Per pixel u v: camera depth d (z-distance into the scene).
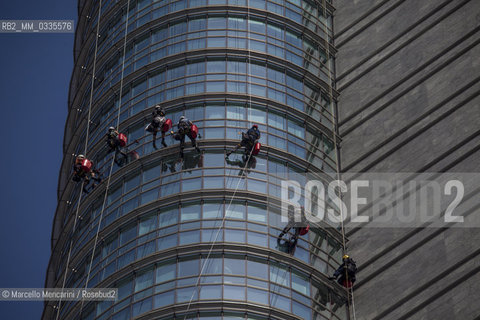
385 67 191.00
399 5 199.00
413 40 191.00
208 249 156.38
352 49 199.12
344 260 159.75
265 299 151.88
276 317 150.75
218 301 149.62
